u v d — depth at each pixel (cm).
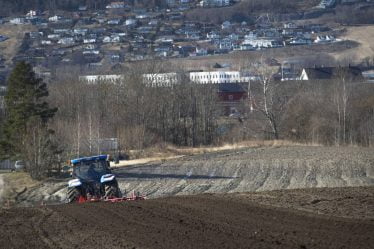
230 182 13500
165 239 4988
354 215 5875
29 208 7569
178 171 15988
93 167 8856
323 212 6100
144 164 18088
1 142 18988
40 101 19975
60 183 15500
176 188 12950
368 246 4481
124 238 5128
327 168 14912
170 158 19688
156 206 6856
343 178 13175
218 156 19375
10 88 19200
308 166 15438
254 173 14775
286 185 12531
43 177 16700
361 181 12531
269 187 12394
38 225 6138
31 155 16738
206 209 6462
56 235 5534
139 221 5919
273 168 15425
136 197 8038
